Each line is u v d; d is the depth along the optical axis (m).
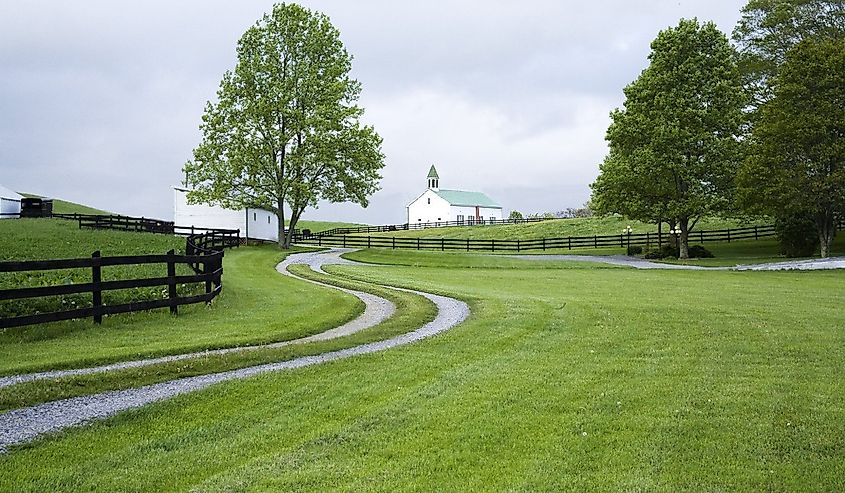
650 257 42.38
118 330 12.66
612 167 43.31
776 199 35.97
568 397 7.49
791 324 12.94
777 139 36.53
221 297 18.12
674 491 4.98
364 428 6.48
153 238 38.53
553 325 13.11
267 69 44.28
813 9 45.16
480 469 5.44
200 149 44.81
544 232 70.94
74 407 7.40
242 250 43.00
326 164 45.38
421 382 8.30
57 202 87.12
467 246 53.62
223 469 5.52
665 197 42.47
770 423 6.50
